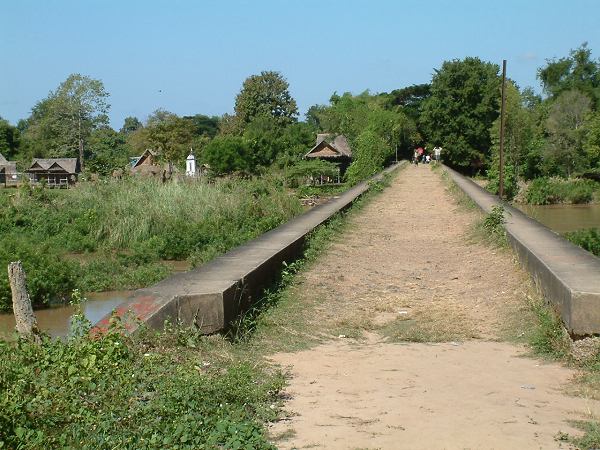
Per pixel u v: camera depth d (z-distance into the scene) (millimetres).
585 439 4984
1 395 4812
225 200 26156
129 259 21406
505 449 4828
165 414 4992
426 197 29781
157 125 72750
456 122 69812
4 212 25734
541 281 9516
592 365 6965
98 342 6133
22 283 8680
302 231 14609
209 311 7688
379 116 66688
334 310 9945
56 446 4434
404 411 5738
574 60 81062
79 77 78812
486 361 7477
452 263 14008
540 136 61219
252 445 4617
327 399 6086
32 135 95250
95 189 27688
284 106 94125
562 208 49062
